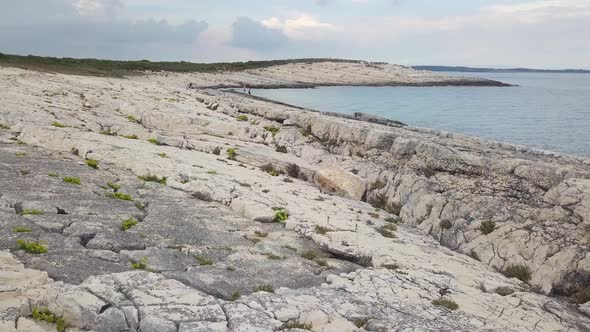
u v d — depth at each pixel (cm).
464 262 1739
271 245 1527
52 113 3159
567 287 1617
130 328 923
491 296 1413
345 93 10731
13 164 2009
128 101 4309
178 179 2123
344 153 3006
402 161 2627
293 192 2230
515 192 2091
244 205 1875
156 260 1276
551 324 1291
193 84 9106
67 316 938
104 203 1688
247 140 3350
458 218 2084
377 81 14725
